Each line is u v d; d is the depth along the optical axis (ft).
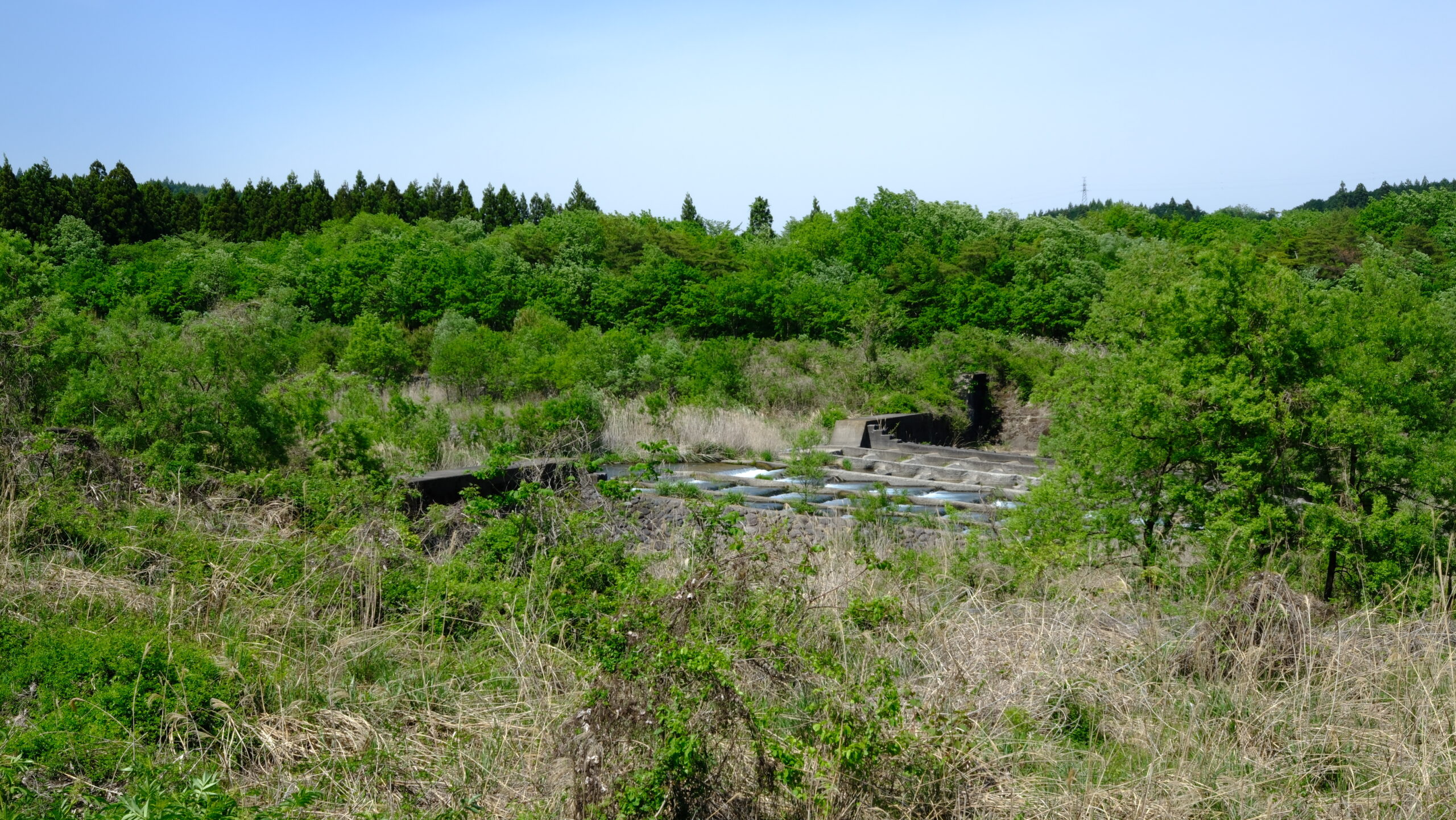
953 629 17.60
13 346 28.30
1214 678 16.71
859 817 11.98
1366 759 14.08
